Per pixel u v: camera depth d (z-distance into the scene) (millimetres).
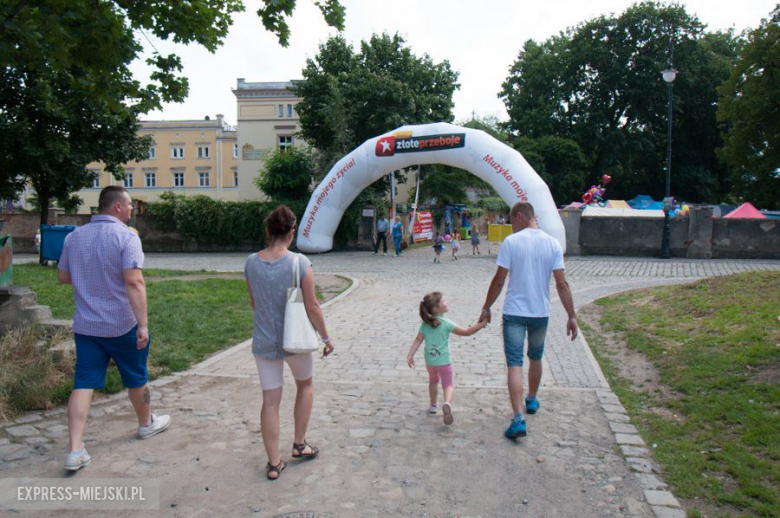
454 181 34406
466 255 22547
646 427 4633
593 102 44781
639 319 8359
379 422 4766
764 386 4910
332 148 27453
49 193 18828
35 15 5633
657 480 3711
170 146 59875
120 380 5504
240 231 26266
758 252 19469
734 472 3711
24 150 16516
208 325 8391
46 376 5176
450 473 3842
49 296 10695
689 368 5766
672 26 40781
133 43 6203
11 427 4539
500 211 42781
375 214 25094
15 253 26047
